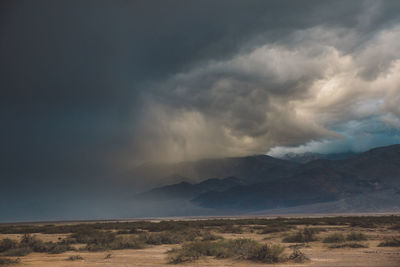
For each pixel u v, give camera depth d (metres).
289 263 17.86
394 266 16.06
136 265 18.75
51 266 18.81
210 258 20.22
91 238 34.12
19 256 24.16
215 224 69.12
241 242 23.28
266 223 73.62
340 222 69.38
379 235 36.84
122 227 64.88
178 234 36.56
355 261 17.97
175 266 18.20
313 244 27.78
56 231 58.41
